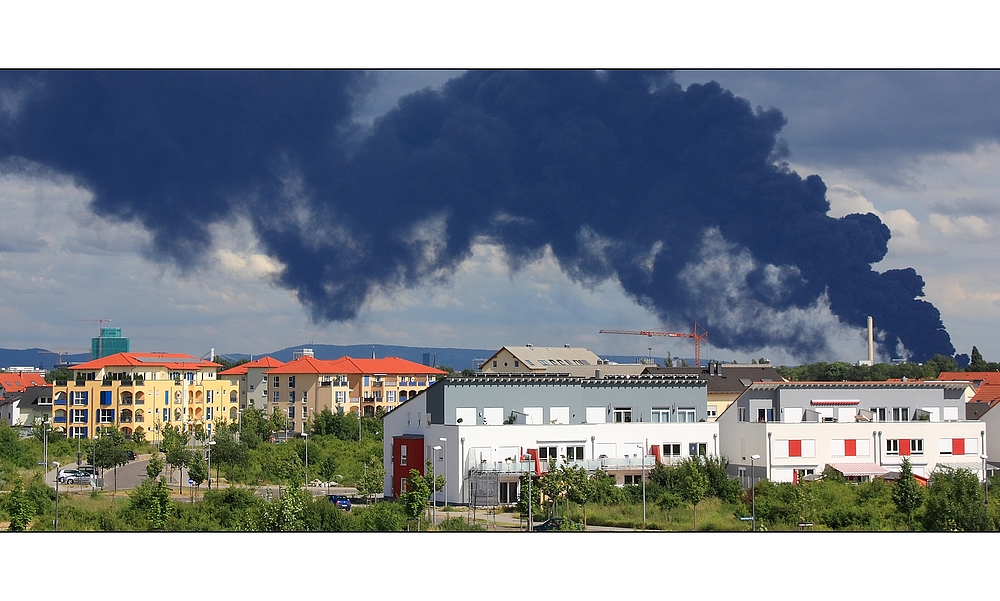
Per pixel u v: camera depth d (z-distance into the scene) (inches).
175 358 7534.5
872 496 3169.3
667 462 3673.7
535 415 3659.0
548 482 3043.8
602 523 2883.9
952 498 2854.3
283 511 2596.0
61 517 2893.7
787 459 3651.6
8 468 4493.1
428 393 3644.2
